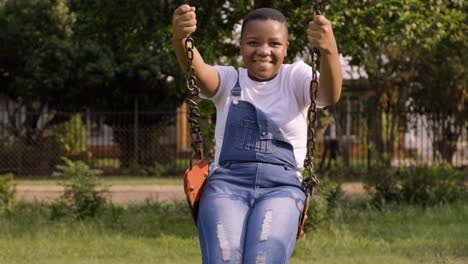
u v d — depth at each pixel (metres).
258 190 2.65
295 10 8.45
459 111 17.12
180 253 6.90
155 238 7.92
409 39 9.92
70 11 18.44
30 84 17.89
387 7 8.76
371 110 17.03
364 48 10.41
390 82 16.67
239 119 2.72
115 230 8.47
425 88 16.69
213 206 2.58
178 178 16.92
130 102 19.41
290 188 2.69
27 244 7.36
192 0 8.31
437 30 9.38
